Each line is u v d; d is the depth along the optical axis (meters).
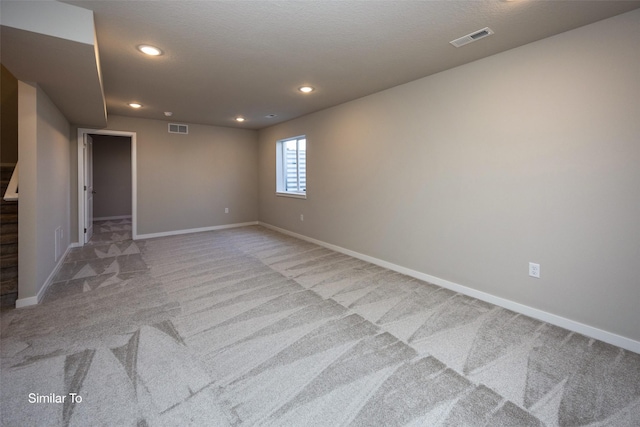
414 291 3.12
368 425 1.46
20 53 2.16
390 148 3.77
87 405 1.56
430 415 1.52
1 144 4.28
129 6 1.96
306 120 5.29
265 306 2.76
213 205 6.55
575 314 2.33
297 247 5.02
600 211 2.18
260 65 2.97
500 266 2.76
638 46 1.98
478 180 2.88
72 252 4.63
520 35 2.35
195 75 3.25
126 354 2.01
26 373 1.80
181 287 3.21
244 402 1.60
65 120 4.40
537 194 2.49
